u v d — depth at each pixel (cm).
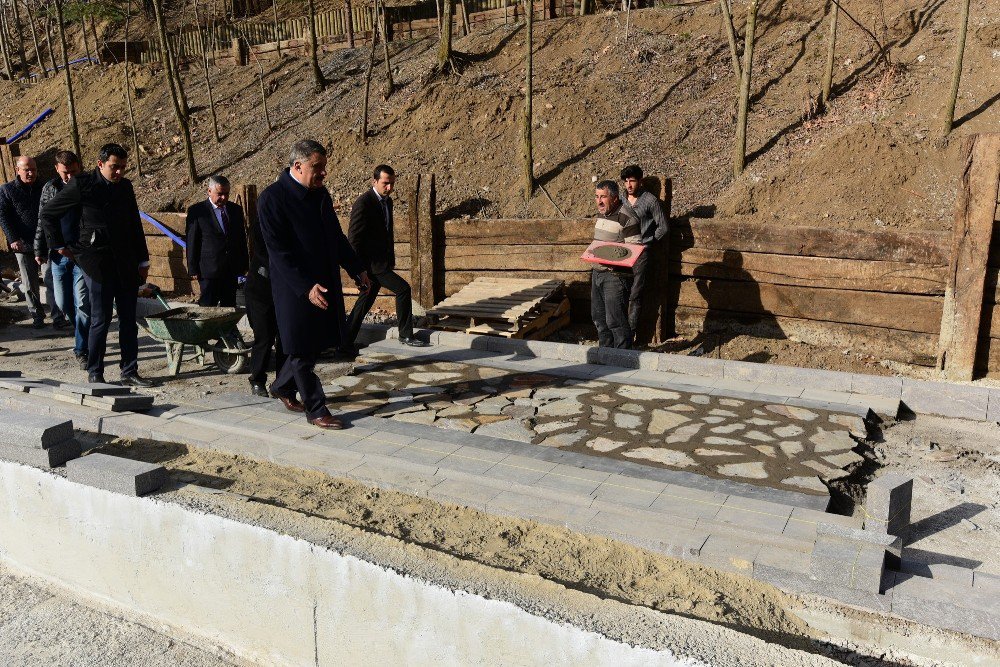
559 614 268
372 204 660
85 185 571
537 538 348
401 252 907
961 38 750
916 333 660
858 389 548
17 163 804
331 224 484
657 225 668
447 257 884
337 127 1277
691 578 313
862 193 757
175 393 586
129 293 602
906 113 825
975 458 446
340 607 319
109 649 367
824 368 676
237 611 354
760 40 1108
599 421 496
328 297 480
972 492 402
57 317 838
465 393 561
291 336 468
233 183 1256
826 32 1040
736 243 731
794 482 400
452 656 292
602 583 309
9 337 803
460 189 1023
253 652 355
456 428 487
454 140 1121
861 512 383
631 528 347
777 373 575
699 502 368
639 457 436
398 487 399
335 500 389
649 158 966
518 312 735
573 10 1468
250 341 756
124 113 1656
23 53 2256
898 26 973
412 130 1179
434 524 362
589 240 809
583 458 432
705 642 251
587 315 827
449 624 290
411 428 482
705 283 755
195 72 1786
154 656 361
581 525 352
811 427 480
